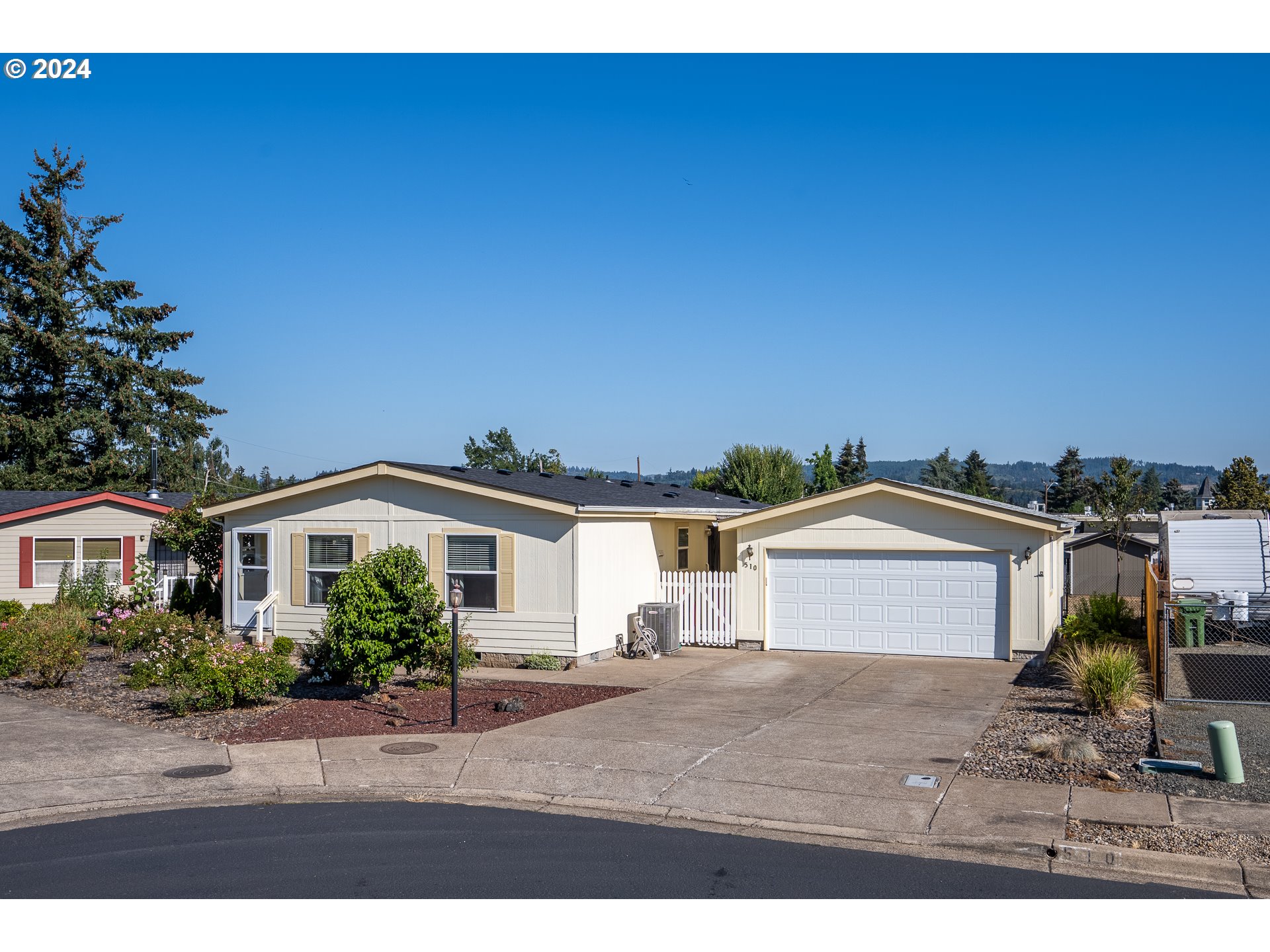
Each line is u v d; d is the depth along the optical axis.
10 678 16.98
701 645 20.95
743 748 11.53
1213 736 9.97
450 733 12.52
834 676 16.86
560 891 7.43
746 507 28.19
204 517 21.66
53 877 7.77
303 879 7.68
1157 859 7.85
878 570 19.55
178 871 7.89
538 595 18.42
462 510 19.14
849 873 7.80
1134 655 14.87
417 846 8.47
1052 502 86.94
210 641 15.72
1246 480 61.84
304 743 12.04
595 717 13.41
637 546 20.70
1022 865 7.97
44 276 43.44
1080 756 10.70
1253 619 20.86
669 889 7.47
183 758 11.41
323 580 20.44
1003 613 18.52
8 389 43.38
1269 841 8.17
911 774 10.38
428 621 15.28
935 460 99.38
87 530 27.42
